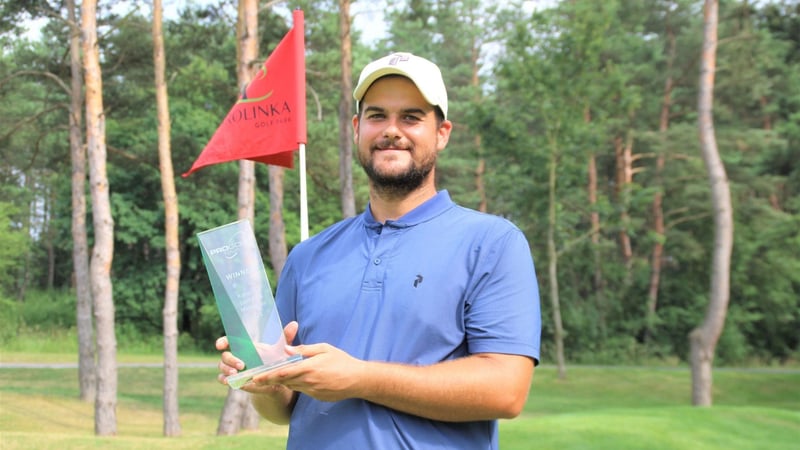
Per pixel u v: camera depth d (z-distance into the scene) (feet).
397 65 6.65
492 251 6.41
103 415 42.11
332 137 74.13
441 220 6.66
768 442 23.76
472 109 81.66
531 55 72.79
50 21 62.85
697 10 103.81
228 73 76.64
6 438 29.73
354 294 6.55
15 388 61.26
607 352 106.22
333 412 6.36
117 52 63.72
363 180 86.89
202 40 65.82
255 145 18.74
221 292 6.14
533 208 82.48
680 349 107.96
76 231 61.31
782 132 98.84
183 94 71.41
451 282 6.33
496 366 6.06
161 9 43.73
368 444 6.09
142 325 116.88
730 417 26.48
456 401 5.86
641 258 111.45
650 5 105.50
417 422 6.11
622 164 108.99
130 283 112.78
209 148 19.16
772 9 81.05
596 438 23.79
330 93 74.54
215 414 55.72
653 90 106.63
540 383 78.79
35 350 94.17
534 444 23.27
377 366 5.76
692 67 102.42
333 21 68.80
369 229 6.88
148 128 97.14
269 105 18.67
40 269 146.30
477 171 115.34
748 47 81.92
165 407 43.91
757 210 97.40
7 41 57.67
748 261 98.68
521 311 6.30
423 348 6.23
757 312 104.22
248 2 40.22
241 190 40.47
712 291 46.88
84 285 59.88
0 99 67.15
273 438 29.50
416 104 6.72
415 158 6.72
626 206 84.99
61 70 65.87
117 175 103.91
